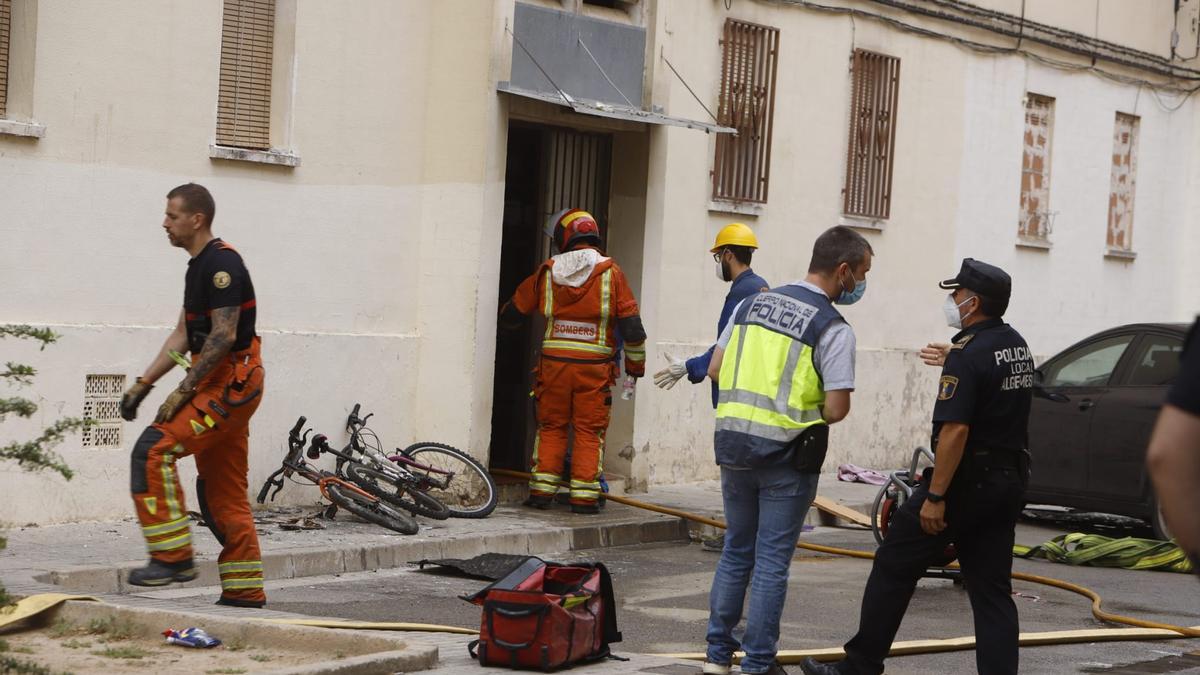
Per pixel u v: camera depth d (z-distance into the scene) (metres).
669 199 14.17
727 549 6.68
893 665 7.62
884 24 16.58
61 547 9.24
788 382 6.43
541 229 13.27
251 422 11.10
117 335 10.26
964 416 6.33
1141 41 20.91
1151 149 21.41
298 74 11.39
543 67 12.39
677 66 14.12
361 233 11.89
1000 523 6.48
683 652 7.80
